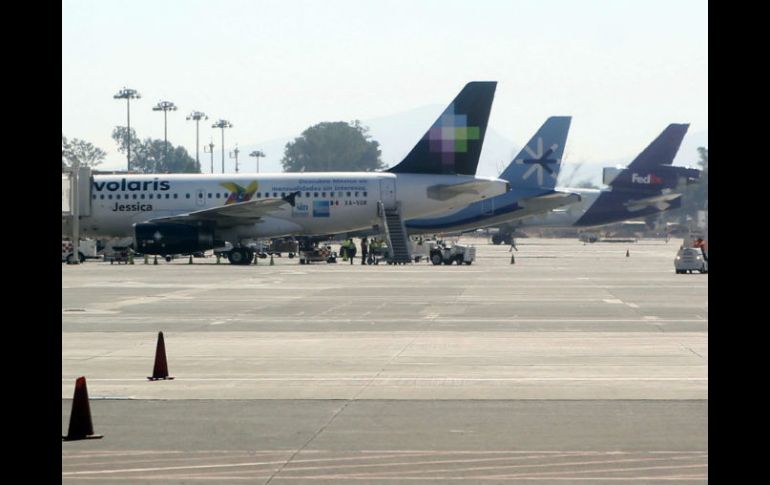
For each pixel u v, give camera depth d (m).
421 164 149.12
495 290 93.56
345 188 147.00
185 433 31.48
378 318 68.12
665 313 71.12
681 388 39.50
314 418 33.78
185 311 73.62
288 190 147.38
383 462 27.58
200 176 149.88
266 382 41.50
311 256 157.50
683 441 30.00
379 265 146.50
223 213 143.00
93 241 168.75
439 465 27.20
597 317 68.44
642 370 44.25
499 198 172.75
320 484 25.31
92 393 38.97
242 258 148.00
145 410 35.38
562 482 25.34
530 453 28.55
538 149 175.00
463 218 172.62
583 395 38.03
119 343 55.16
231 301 81.94
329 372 44.16
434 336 57.69
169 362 47.53
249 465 27.30
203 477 26.03
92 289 95.75
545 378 42.16
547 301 81.19
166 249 141.75
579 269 135.00
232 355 49.94
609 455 28.28
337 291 92.38
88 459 28.05
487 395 38.12
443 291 92.25
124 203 148.62
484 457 28.09
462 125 148.12
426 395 38.19
